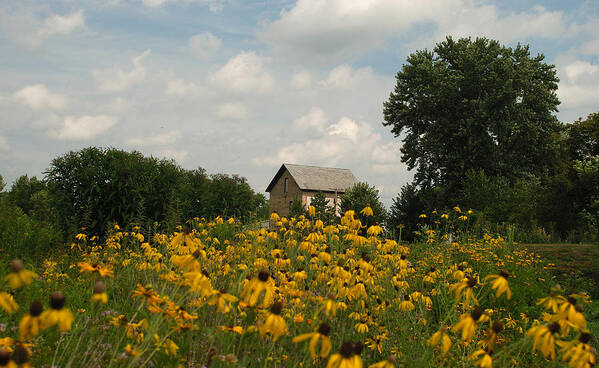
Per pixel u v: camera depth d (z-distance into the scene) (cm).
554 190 1717
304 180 4503
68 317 183
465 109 2942
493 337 249
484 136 2844
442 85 2895
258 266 474
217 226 1053
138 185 1174
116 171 1169
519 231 1764
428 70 3000
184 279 275
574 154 2445
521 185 2416
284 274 430
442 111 3077
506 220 2052
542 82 2992
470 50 2938
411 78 3197
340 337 332
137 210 1120
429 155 3080
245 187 1650
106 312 346
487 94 2798
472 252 927
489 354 250
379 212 2892
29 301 343
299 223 689
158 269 410
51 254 763
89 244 1019
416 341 374
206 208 1473
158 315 247
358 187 3164
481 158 2886
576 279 957
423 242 1084
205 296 304
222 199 1546
